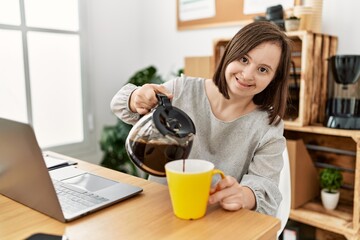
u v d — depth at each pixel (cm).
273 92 97
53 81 232
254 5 194
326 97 162
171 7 245
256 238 60
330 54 162
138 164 71
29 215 68
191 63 191
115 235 59
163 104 72
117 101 97
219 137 103
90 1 241
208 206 72
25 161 65
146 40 270
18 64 214
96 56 250
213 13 216
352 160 164
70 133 246
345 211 158
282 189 102
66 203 71
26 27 213
